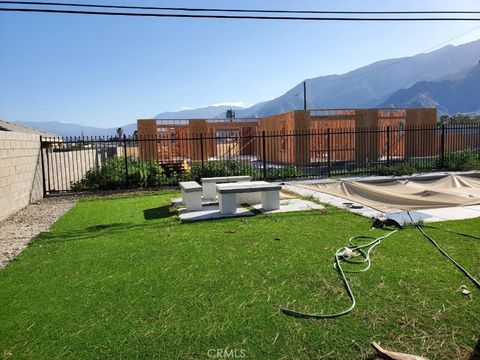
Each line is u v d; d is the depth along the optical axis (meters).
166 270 4.15
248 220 6.56
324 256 4.39
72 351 2.64
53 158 11.41
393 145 21.88
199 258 4.51
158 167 12.58
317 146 21.72
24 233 6.33
